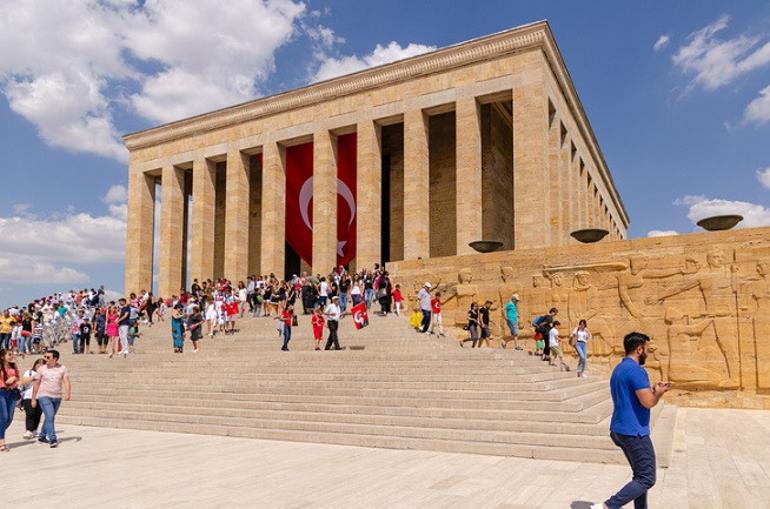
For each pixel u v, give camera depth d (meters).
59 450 11.23
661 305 19.25
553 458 9.96
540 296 21.45
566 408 11.72
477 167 29.50
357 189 32.12
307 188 36.66
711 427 14.08
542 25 28.08
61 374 11.99
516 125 28.27
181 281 39.00
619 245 20.22
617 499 5.98
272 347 21.17
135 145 40.72
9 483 8.41
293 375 16.06
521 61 28.59
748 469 9.27
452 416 12.09
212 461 9.95
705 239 18.83
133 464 9.73
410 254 30.00
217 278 41.47
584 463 9.62
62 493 7.80
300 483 8.26
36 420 12.73
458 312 23.12
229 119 36.91
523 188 27.78
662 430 12.55
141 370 19.25
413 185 30.41
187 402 15.29
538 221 27.22
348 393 14.11
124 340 21.84
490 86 29.20
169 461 9.98
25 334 25.86
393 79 31.72
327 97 33.66
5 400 11.33
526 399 12.52
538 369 15.45
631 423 6.10
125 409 15.72
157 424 13.99
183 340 23.11
